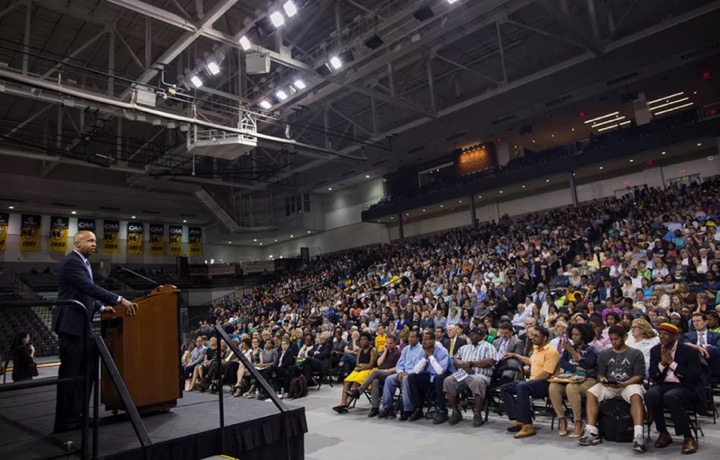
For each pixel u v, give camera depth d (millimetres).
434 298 13430
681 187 16969
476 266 15992
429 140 24766
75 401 3604
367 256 26797
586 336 6031
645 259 12109
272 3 14109
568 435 5445
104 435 3393
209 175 26938
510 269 14102
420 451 5215
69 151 22406
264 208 37000
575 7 18500
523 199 25109
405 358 7316
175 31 17750
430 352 6852
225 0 12961
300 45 19219
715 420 5645
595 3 18250
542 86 20297
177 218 35750
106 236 33719
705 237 12203
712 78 19266
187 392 5641
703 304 8328
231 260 40125
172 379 4145
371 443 5668
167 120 17688
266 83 19141
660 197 16828
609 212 17328
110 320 4121
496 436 5637
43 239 31219
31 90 16484
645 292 10500
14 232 30281
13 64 19562
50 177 28797
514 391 5961
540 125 23859
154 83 20438
